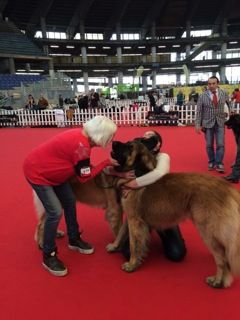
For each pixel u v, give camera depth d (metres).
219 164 6.59
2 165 7.99
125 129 15.59
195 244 3.67
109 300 2.74
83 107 19.06
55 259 3.19
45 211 3.27
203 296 2.74
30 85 30.66
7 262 3.41
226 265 2.78
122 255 3.50
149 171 2.97
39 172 2.99
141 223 3.12
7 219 4.54
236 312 2.54
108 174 3.27
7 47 42.22
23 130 16.86
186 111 15.98
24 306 2.69
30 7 47.56
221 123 6.50
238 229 2.63
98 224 4.32
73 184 3.46
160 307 2.62
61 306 2.68
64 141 2.92
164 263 3.30
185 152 8.77
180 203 2.85
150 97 20.30
